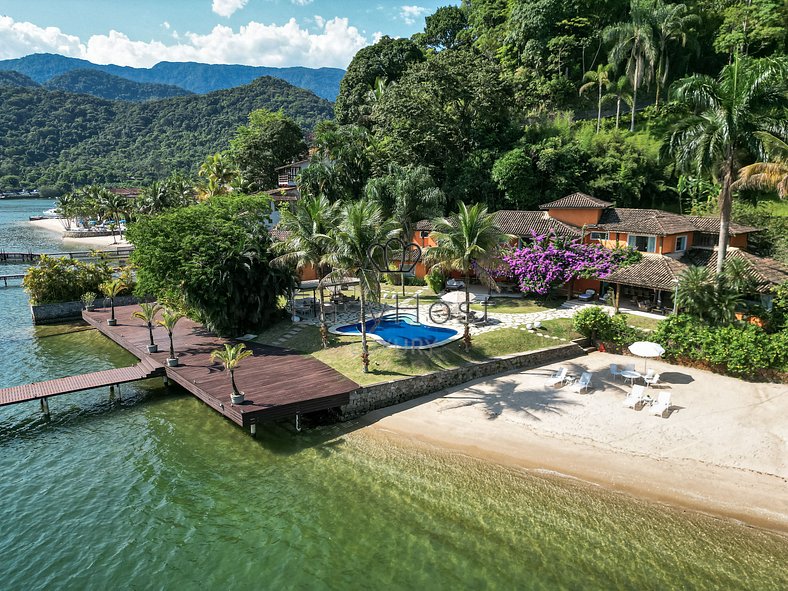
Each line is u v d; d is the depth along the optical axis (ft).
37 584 51.78
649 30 194.08
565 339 112.16
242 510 63.05
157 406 93.61
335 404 83.61
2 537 58.75
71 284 155.53
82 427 85.66
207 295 115.24
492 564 52.70
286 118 327.67
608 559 52.85
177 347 113.39
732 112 104.68
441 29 308.19
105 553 56.13
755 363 90.38
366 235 93.97
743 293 107.34
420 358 100.01
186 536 58.65
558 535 56.75
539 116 220.64
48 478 70.64
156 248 115.14
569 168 183.11
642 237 134.21
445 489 65.82
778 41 194.90
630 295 136.05
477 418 83.41
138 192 458.09
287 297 134.62
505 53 243.40
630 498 62.64
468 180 190.70
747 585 48.93
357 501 64.08
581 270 131.13
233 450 77.25
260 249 124.26
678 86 111.34
